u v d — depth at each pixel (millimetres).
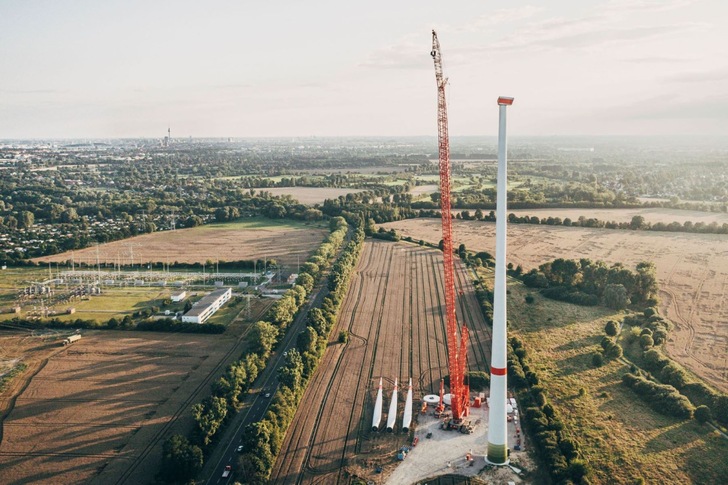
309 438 157625
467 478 141250
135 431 159250
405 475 142375
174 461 137250
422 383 190125
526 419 167250
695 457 147250
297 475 141750
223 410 160500
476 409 175750
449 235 167000
